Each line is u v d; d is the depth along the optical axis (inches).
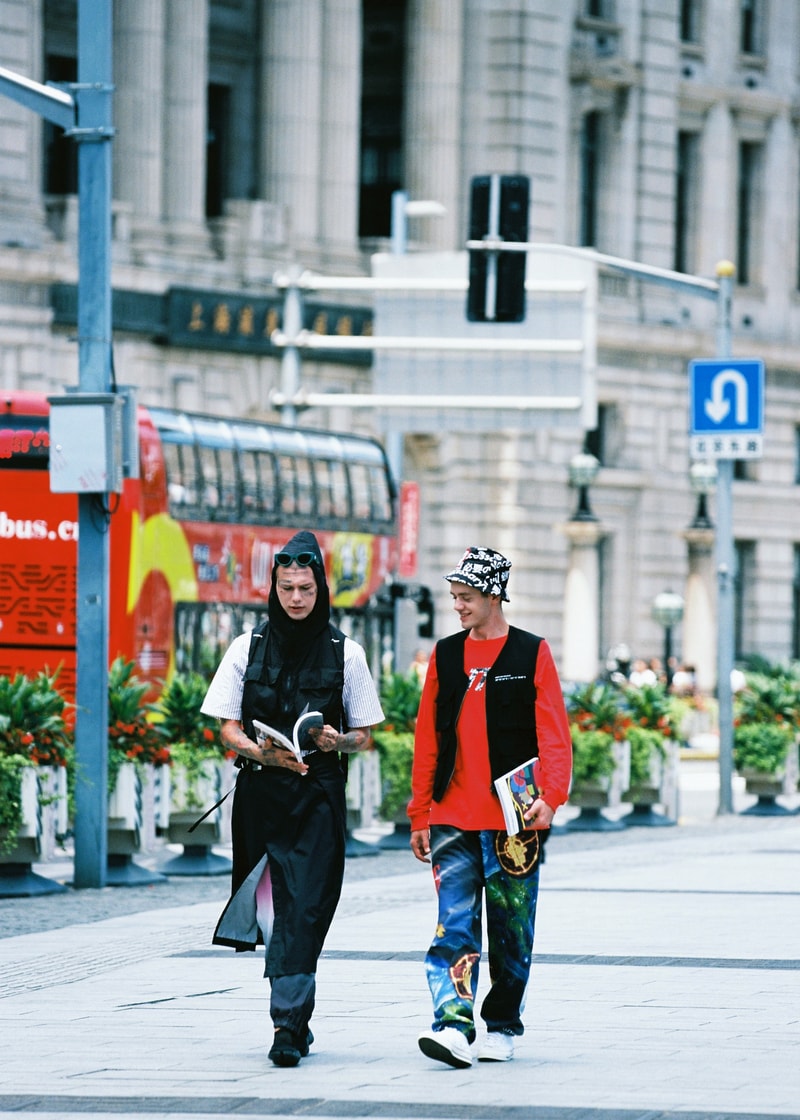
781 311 5423.2
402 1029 987.9
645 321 5009.8
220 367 4097.0
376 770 2095.2
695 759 3909.9
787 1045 940.6
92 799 1732.3
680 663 4926.2
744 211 5413.4
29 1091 846.5
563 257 3036.4
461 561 909.8
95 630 1736.0
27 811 1649.9
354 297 4345.5
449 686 905.5
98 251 1747.0
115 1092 842.8
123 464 1744.6
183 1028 992.2
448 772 903.1
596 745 2308.1
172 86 4106.8
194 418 2674.7
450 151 4581.7
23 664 2454.5
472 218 2378.2
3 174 3690.9
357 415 4409.5
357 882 1758.1
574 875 1743.4
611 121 4953.3
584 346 2847.0
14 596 2458.2
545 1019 1010.7
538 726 901.8
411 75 4581.7
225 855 1975.9
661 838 2206.0
